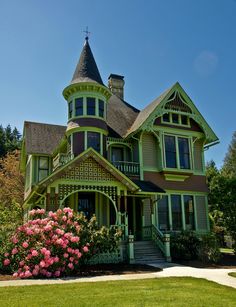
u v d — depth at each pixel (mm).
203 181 24156
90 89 22062
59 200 16453
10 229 13898
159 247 18453
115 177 17609
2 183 38812
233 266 16406
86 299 7996
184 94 23984
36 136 27203
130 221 21547
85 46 24172
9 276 12367
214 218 25078
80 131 21281
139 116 25203
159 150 22578
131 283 10414
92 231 14984
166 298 8188
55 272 12438
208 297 8430
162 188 22219
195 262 17328
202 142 24891
